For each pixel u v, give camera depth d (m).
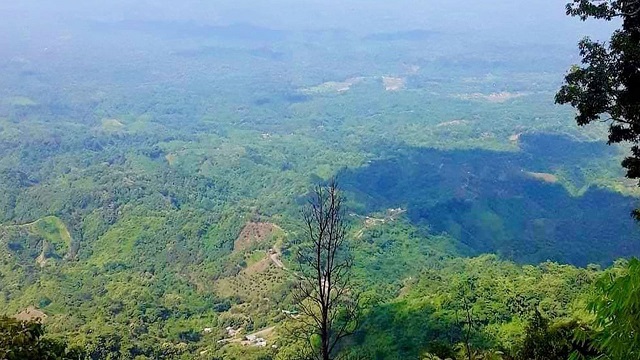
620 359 5.36
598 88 17.58
